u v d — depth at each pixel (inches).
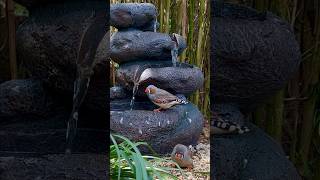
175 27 157.9
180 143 136.6
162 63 150.8
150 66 147.3
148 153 133.3
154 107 145.5
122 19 149.5
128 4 150.6
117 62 150.8
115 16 150.1
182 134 136.6
